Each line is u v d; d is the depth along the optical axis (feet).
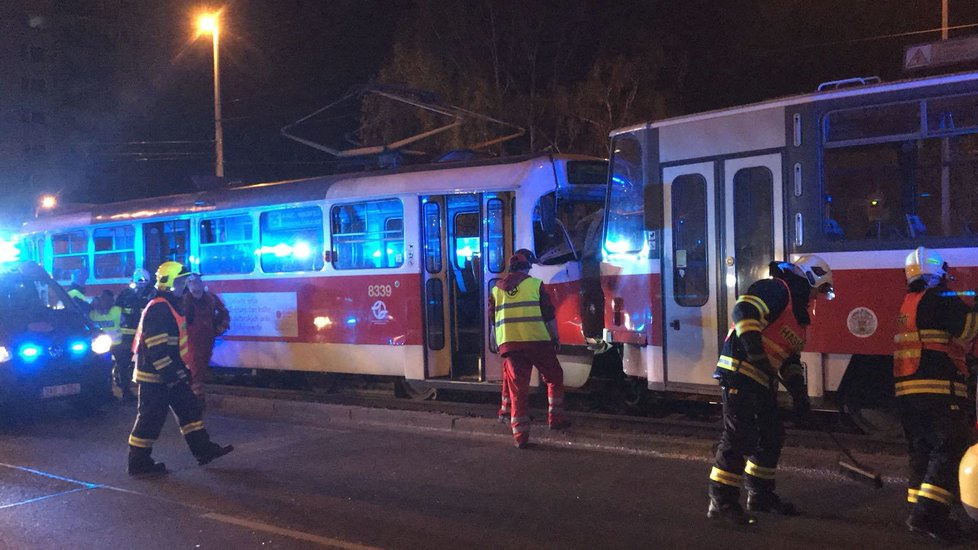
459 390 37.35
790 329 18.06
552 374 26.86
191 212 43.16
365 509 20.80
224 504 21.67
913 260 17.22
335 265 36.96
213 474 24.75
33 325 34.47
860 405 24.85
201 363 34.73
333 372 37.93
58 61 195.93
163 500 22.24
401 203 34.63
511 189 32.40
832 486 20.85
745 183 25.17
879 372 24.43
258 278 39.93
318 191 37.47
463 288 34.32
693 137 26.32
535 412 31.86
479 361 33.30
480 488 22.25
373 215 35.78
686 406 32.42
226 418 33.86
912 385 16.90
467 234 34.14
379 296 35.35
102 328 37.78
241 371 48.39
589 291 31.37
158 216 44.98
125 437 30.89
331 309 37.04
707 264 25.98
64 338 35.06
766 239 24.70
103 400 36.65
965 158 21.45
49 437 31.32
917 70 23.76
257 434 30.37
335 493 22.33
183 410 25.20
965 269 21.16
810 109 23.75
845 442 24.32
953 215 21.54
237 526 19.85
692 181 26.45
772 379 18.21
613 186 28.81
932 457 16.92
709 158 25.91
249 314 40.34
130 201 48.03
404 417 30.32
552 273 31.73
